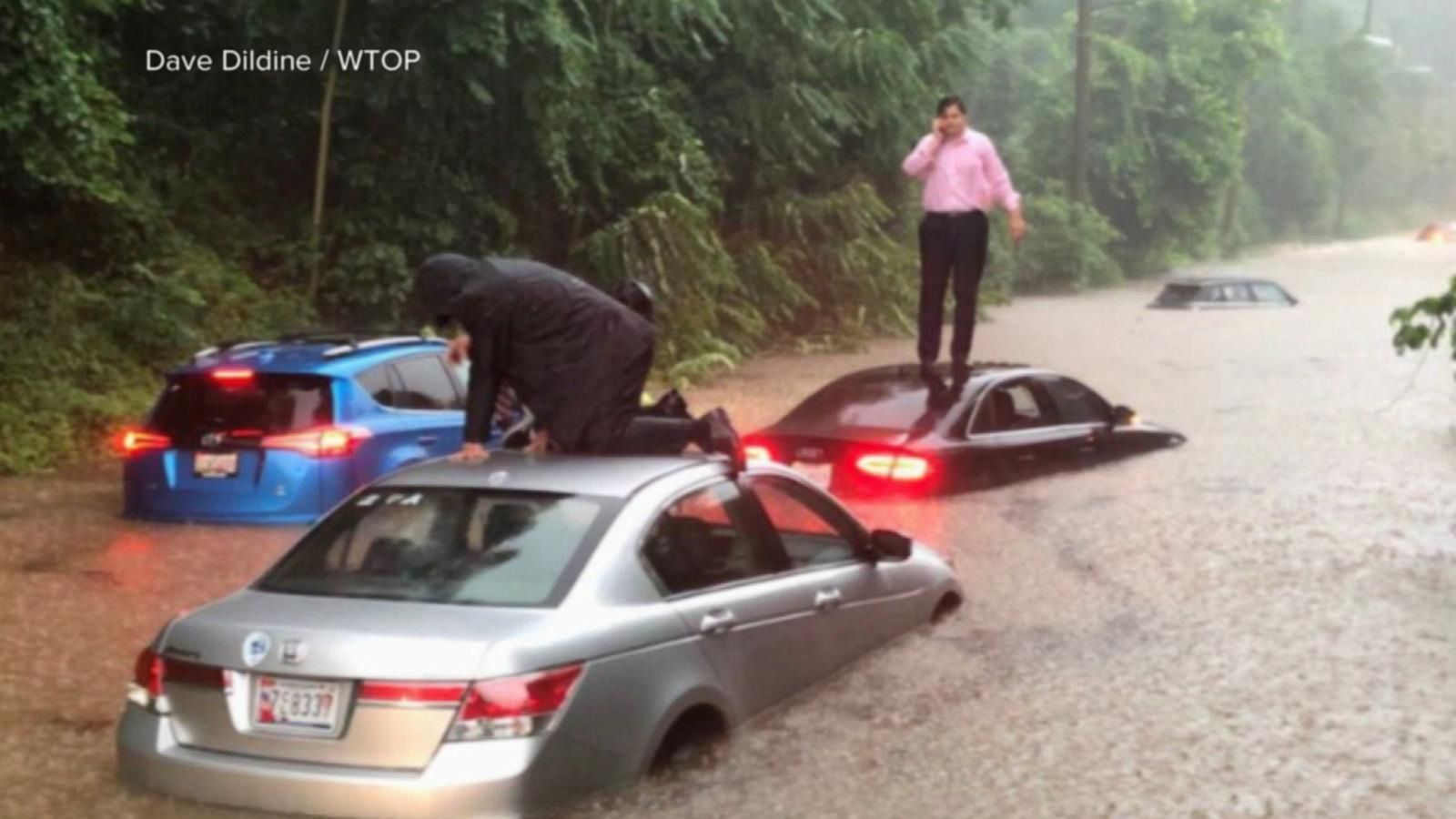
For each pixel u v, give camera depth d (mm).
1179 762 6305
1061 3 63406
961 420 12312
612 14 21672
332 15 18406
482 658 5250
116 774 6098
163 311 16312
